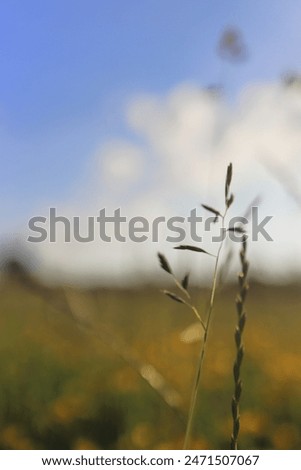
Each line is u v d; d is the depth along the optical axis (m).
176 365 0.58
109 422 0.43
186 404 0.45
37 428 0.42
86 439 0.41
